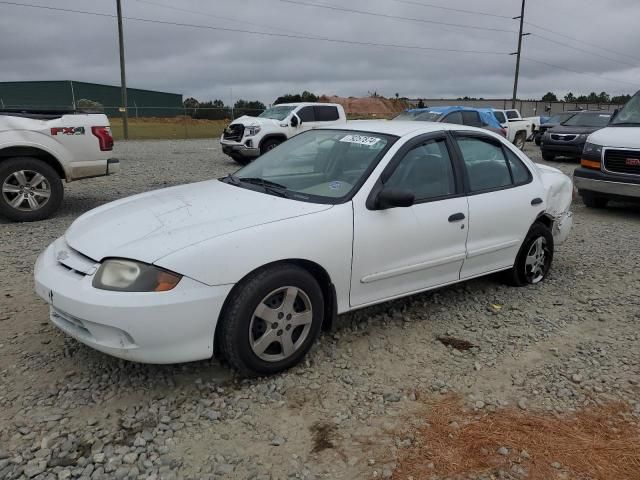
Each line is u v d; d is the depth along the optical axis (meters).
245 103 37.34
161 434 2.93
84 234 3.50
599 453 2.89
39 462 2.68
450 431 3.03
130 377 3.45
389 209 3.92
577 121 19.30
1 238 6.63
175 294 3.02
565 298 5.12
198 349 3.17
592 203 9.88
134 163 15.40
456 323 4.47
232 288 3.20
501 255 4.92
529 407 3.30
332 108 17.19
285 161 4.53
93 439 2.86
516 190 4.94
